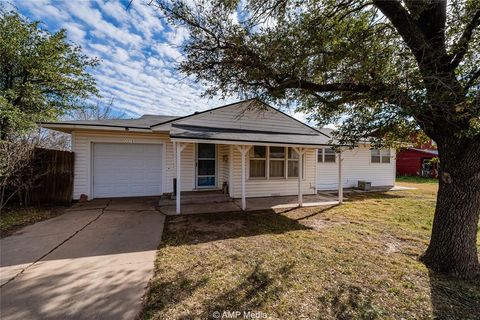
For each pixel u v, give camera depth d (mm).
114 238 4410
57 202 7293
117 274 3006
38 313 2207
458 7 2820
